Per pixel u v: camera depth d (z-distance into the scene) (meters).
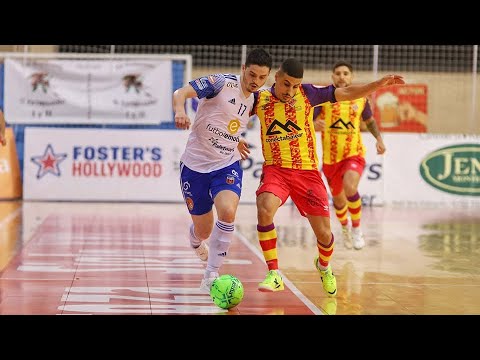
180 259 18.98
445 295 14.95
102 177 33.66
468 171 34.75
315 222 14.19
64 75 33.97
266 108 13.98
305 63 44.44
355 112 20.05
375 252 20.80
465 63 44.38
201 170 13.84
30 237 22.25
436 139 34.62
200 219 14.38
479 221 28.45
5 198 33.34
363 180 34.28
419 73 45.09
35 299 13.82
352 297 14.60
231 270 17.48
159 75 34.25
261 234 13.88
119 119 34.16
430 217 29.64
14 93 33.78
